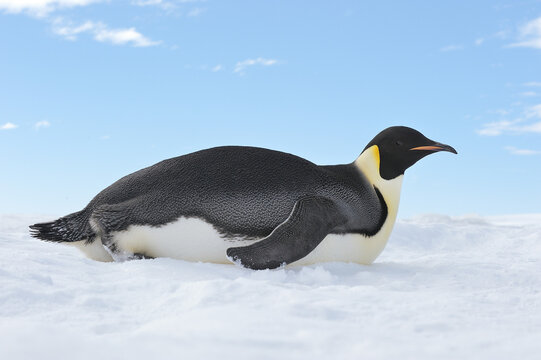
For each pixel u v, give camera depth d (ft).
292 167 16.06
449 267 15.94
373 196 16.72
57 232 15.99
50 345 6.91
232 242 15.26
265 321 8.48
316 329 8.30
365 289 11.75
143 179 15.87
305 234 14.56
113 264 14.35
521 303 11.37
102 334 8.42
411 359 7.29
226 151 16.39
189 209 15.03
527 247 25.20
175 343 7.41
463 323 9.24
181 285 11.32
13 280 11.21
